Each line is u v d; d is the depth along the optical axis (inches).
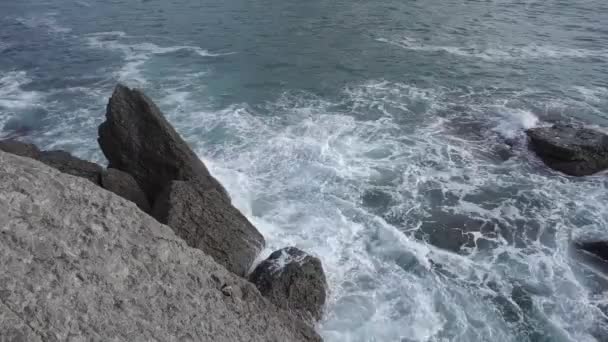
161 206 471.8
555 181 612.7
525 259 489.4
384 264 487.2
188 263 351.9
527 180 616.1
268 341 344.5
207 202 476.4
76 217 317.4
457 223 543.5
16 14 1459.2
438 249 506.9
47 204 312.0
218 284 359.6
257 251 470.3
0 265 264.5
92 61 1038.4
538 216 550.9
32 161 340.8
